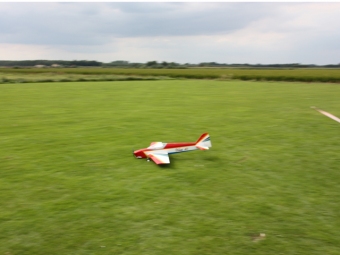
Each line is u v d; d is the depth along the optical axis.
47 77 61.69
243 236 6.54
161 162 10.05
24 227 6.75
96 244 6.20
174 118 19.33
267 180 9.50
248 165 10.81
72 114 20.58
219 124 17.56
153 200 8.06
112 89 38.50
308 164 10.93
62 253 5.93
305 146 13.16
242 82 54.97
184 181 9.33
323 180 9.53
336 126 17.02
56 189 8.66
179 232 6.63
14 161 10.91
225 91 37.09
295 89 40.16
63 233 6.55
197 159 11.45
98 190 8.62
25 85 43.31
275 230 6.77
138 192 8.52
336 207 7.81
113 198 8.15
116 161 11.05
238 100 28.38
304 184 9.22
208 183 9.21
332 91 37.09
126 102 26.61
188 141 13.93
